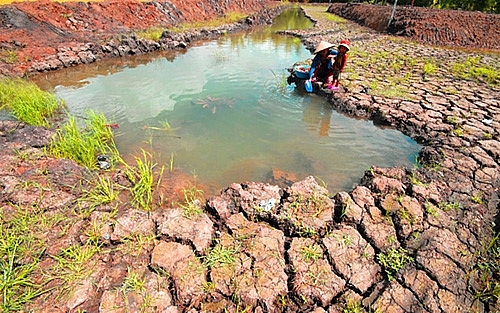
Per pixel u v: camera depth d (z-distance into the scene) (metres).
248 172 4.32
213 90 7.14
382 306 2.41
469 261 2.81
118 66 9.05
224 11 20.66
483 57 10.79
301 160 4.63
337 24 19.06
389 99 6.30
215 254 2.72
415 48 11.80
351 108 6.08
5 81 6.64
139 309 2.27
